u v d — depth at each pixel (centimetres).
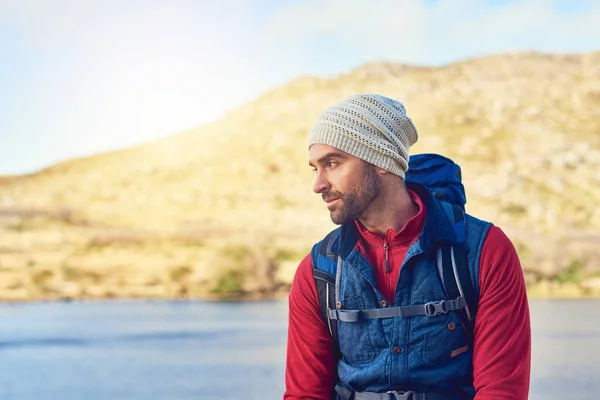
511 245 212
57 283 4753
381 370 210
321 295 217
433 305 206
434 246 208
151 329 3189
